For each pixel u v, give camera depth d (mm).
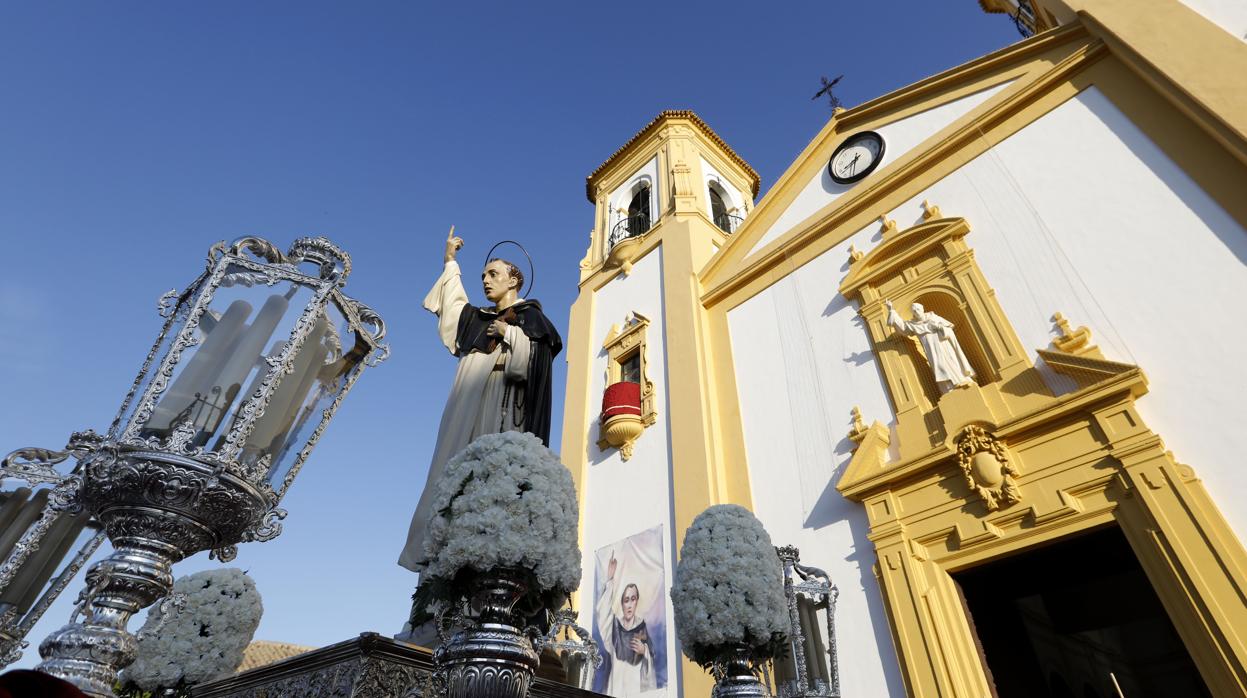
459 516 2451
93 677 2188
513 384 5207
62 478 2805
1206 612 4980
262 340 2998
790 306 10344
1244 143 6301
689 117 16672
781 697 5590
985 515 6535
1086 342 6660
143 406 2588
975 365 7906
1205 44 7105
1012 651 6430
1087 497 6000
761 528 4863
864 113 11555
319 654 2809
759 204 12367
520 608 2555
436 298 5973
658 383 11336
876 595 6949
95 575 2340
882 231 9633
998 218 8297
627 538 9812
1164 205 6934
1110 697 6176
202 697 3529
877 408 8242
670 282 12531
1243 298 5980
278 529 3002
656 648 8367
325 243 3471
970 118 9609
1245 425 5445
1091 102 8227
